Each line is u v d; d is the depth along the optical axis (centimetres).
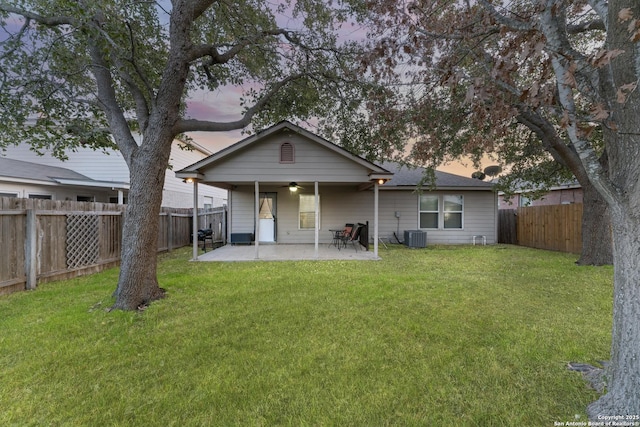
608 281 537
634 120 182
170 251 1000
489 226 1220
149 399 218
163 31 569
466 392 222
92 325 346
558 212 978
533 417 195
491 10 265
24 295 466
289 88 732
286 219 1157
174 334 324
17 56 465
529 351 279
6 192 988
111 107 466
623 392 190
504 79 242
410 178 1261
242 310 397
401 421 194
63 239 578
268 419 197
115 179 1322
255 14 633
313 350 288
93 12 380
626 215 192
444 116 600
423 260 785
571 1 224
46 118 538
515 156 909
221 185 1016
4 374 247
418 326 339
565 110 190
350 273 617
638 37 151
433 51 396
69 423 194
